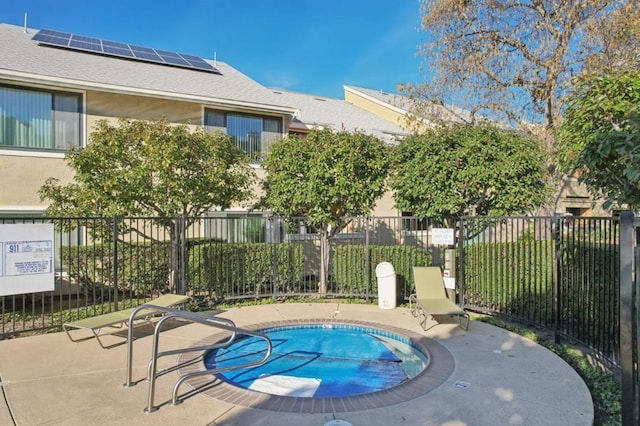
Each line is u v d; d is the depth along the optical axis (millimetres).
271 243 11070
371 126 19844
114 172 8641
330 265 11492
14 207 10500
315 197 9586
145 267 10172
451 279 9008
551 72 12242
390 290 9328
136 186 8727
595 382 5238
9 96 10586
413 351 6734
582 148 5113
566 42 12219
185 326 7723
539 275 7574
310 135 10102
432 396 4582
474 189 9102
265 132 14406
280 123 14664
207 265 10195
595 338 5832
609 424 4207
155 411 4207
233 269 10438
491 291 8641
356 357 6602
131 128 9188
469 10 13031
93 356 5949
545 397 4562
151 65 14789
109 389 4758
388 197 16016
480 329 7508
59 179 10742
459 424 3959
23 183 10633
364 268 10430
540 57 12656
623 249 3641
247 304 10008
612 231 5352
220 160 9703
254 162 13648
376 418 4074
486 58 13008
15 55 11422
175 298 7961
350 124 19031
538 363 5660
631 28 10781
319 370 6004
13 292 6973
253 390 5102
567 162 5516
